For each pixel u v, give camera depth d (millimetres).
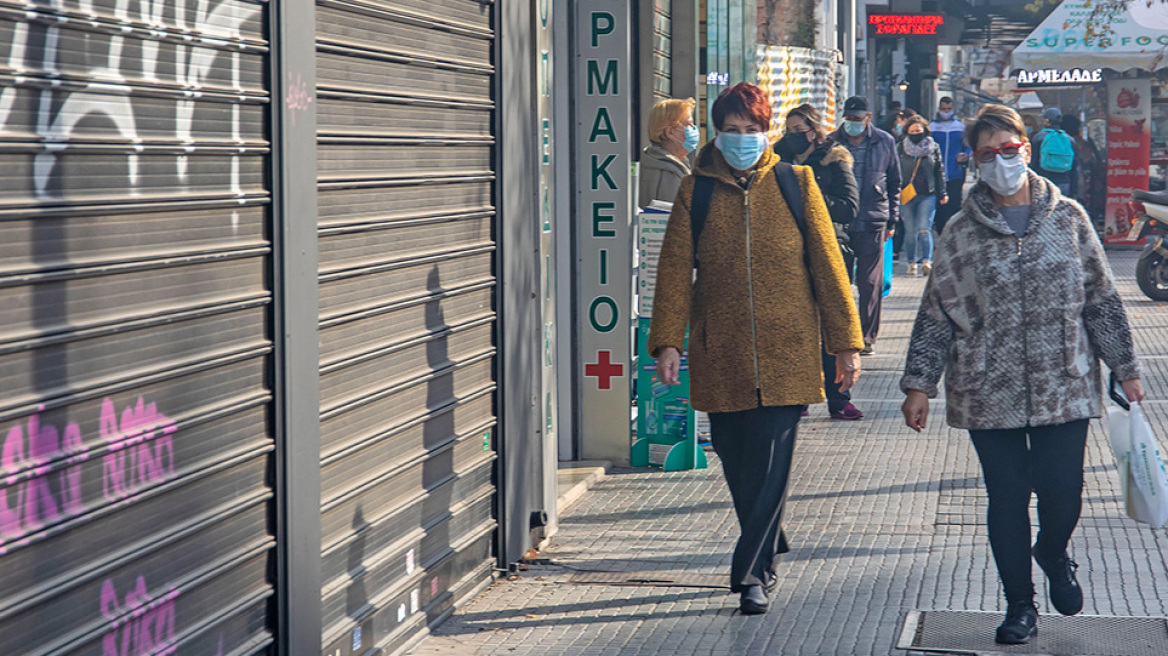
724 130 7555
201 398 5246
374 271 6664
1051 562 7160
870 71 43094
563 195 11727
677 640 7258
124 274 4762
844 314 7484
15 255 4262
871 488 10859
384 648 6855
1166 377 16266
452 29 7594
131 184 4789
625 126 11602
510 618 7707
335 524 6387
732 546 9219
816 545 9164
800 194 7570
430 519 7461
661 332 7570
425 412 7324
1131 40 31531
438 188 7461
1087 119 35594
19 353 4273
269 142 5664
